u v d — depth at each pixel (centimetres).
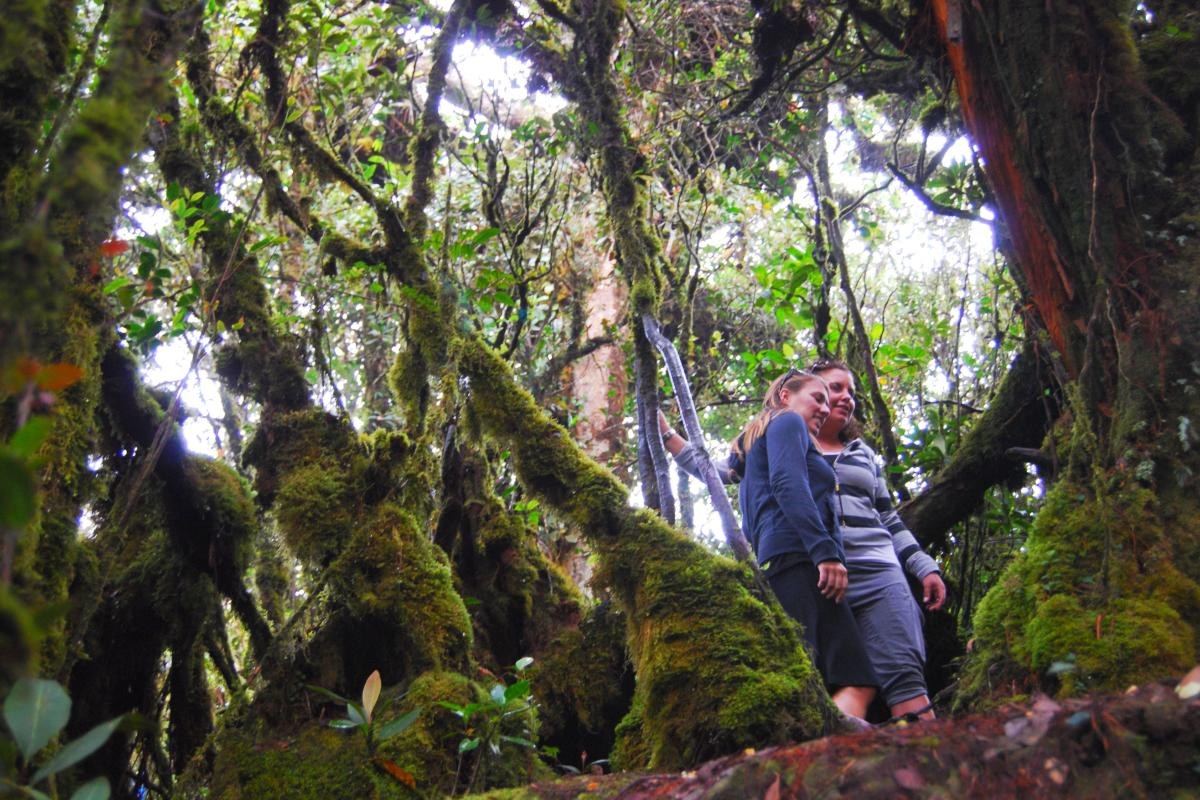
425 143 449
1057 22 378
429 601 353
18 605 121
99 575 315
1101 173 373
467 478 448
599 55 473
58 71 246
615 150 447
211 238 405
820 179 679
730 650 324
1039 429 524
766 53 596
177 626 399
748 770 210
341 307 632
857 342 623
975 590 554
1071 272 382
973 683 346
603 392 831
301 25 474
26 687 158
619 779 256
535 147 626
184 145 418
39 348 249
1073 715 201
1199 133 383
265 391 396
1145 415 348
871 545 421
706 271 721
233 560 403
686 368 629
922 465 606
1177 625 309
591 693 429
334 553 363
